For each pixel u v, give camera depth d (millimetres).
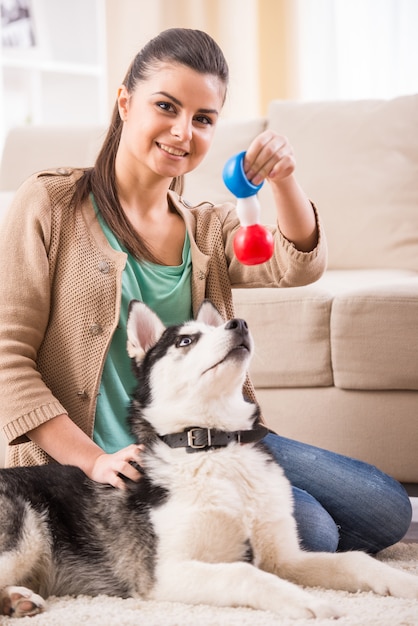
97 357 2322
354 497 2535
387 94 5711
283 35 5898
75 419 2336
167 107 2307
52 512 2154
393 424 3375
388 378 3348
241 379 2182
